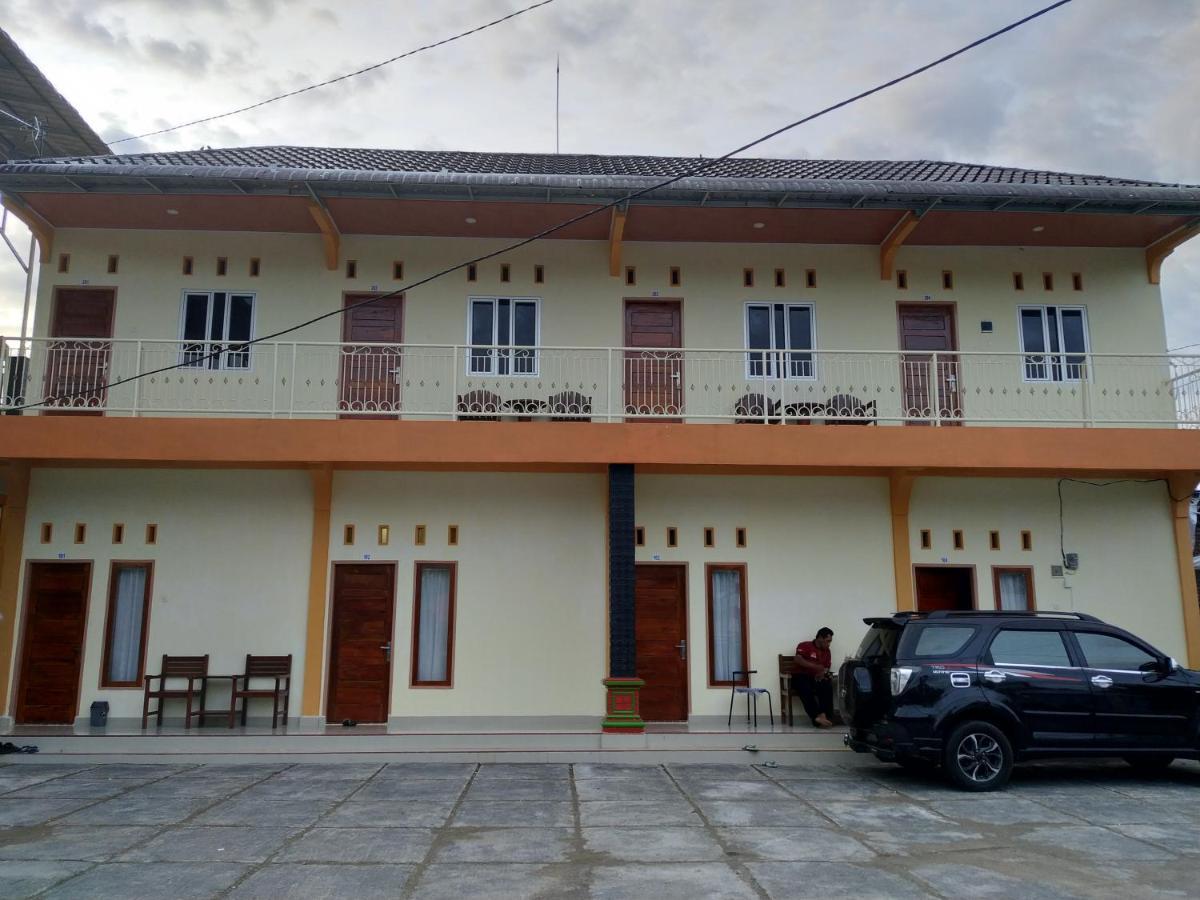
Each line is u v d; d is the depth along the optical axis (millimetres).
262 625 13453
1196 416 13352
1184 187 13703
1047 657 10086
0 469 13500
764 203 13531
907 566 14094
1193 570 14148
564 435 12867
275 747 11836
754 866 7043
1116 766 11297
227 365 14328
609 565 13445
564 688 13547
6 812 8789
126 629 13469
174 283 14508
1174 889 6473
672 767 11391
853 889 6477
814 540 14172
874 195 13172
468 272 14820
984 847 7598
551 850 7500
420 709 13352
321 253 14719
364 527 13797
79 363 14125
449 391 14438
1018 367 14883
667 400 14570
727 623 13969
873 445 13109
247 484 13820
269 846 7582
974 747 9844
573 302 14812
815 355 14766
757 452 12992
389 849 7504
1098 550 14312
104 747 11750
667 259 15023
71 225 14484
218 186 13039
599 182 13117
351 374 14391
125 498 13695
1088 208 13672
